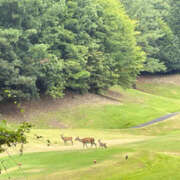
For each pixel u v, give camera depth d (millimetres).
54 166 26922
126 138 46625
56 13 69625
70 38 71375
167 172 23672
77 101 72000
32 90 63250
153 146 33750
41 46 61906
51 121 61219
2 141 13344
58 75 65625
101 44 78562
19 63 60812
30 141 40594
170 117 65375
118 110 69438
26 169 26688
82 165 26234
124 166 25375
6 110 61844
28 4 63469
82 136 48031
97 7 78812
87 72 70000
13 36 59906
